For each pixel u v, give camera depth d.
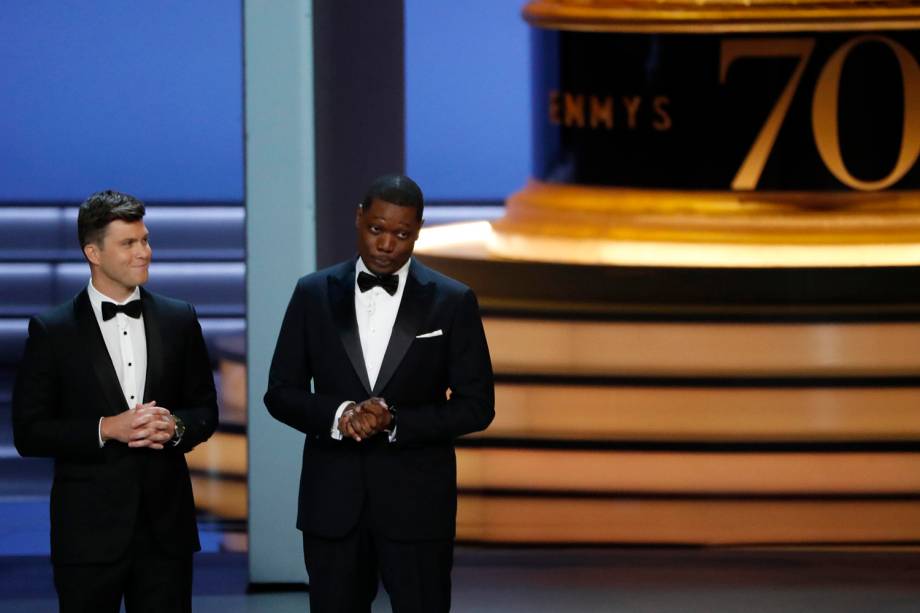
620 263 21.20
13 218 39.59
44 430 12.75
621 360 21.20
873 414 20.73
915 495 20.77
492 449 21.36
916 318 20.59
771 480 20.97
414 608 13.31
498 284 21.50
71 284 38.69
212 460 23.95
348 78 19.39
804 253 20.77
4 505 24.64
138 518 13.09
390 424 12.98
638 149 21.09
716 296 20.88
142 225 13.02
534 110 21.89
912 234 20.66
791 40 20.53
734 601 18.58
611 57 21.12
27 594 18.78
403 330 13.21
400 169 20.45
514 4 28.75
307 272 18.12
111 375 12.95
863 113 20.56
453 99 29.33
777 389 20.88
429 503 13.26
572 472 21.25
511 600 18.67
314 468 13.41
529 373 21.33
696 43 20.77
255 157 18.00
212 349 34.91
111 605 13.14
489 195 29.41
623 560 20.50
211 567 19.78
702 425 21.00
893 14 20.39
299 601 18.20
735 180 20.86
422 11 29.02
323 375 13.32
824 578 19.48
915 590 18.95
